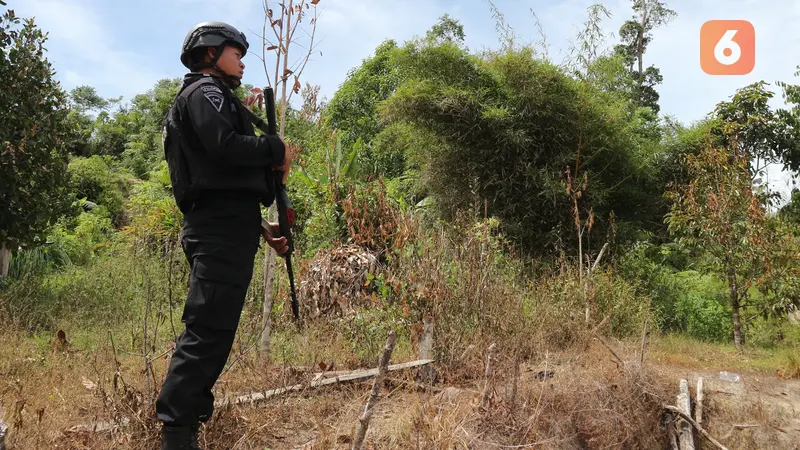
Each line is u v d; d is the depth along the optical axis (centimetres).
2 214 658
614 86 1008
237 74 239
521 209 955
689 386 446
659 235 1066
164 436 214
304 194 810
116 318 556
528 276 760
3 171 652
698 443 370
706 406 415
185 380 214
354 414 304
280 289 544
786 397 473
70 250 1055
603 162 981
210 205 221
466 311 448
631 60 2203
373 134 1568
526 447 291
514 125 946
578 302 625
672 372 485
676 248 1023
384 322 470
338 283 563
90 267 946
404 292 451
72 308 615
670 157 1056
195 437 219
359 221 606
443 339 424
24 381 339
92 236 1248
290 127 1106
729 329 820
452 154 1003
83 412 295
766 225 757
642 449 349
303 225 791
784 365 564
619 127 948
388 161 1467
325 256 598
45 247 938
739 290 782
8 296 607
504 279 533
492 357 332
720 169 804
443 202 1021
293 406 309
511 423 303
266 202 234
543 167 938
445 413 298
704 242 777
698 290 889
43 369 369
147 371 266
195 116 213
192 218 222
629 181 1041
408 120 995
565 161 931
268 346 389
